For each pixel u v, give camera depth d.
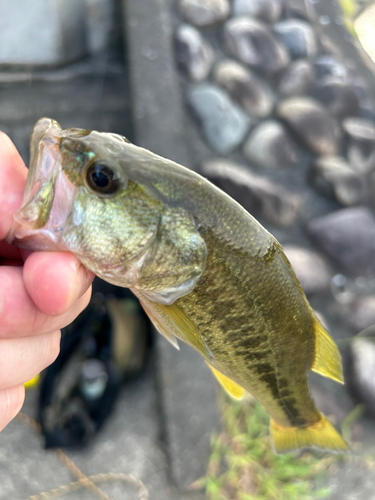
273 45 0.44
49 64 0.37
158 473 0.28
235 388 0.17
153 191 0.12
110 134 0.13
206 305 0.13
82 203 0.12
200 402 0.29
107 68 0.40
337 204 0.41
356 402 0.32
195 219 0.12
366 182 0.43
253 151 0.41
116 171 0.12
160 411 0.30
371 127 0.45
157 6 0.39
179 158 0.36
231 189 0.37
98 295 0.31
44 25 0.35
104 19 0.39
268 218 0.38
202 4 0.42
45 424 0.26
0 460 0.26
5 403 0.12
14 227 0.12
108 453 0.28
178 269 0.12
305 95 0.45
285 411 0.17
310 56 0.46
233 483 0.28
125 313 0.30
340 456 0.30
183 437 0.28
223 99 0.40
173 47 0.40
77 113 0.37
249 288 0.13
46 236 0.12
